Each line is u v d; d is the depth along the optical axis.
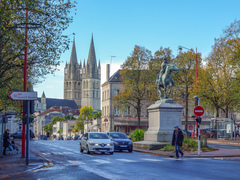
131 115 89.81
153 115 30.36
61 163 19.11
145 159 20.95
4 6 19.02
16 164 18.09
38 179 12.98
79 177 13.19
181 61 59.03
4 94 29.75
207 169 15.12
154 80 62.75
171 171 14.50
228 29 48.16
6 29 20.31
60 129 152.38
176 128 21.55
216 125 53.41
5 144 25.70
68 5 21.92
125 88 63.28
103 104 97.38
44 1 21.62
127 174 13.72
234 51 44.47
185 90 58.94
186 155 22.72
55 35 22.00
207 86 50.69
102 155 25.03
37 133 196.62
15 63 23.94
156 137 28.86
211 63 51.78
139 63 62.59
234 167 15.90
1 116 23.50
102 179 12.47
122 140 28.89
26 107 17.89
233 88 48.19
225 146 35.12
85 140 27.20
